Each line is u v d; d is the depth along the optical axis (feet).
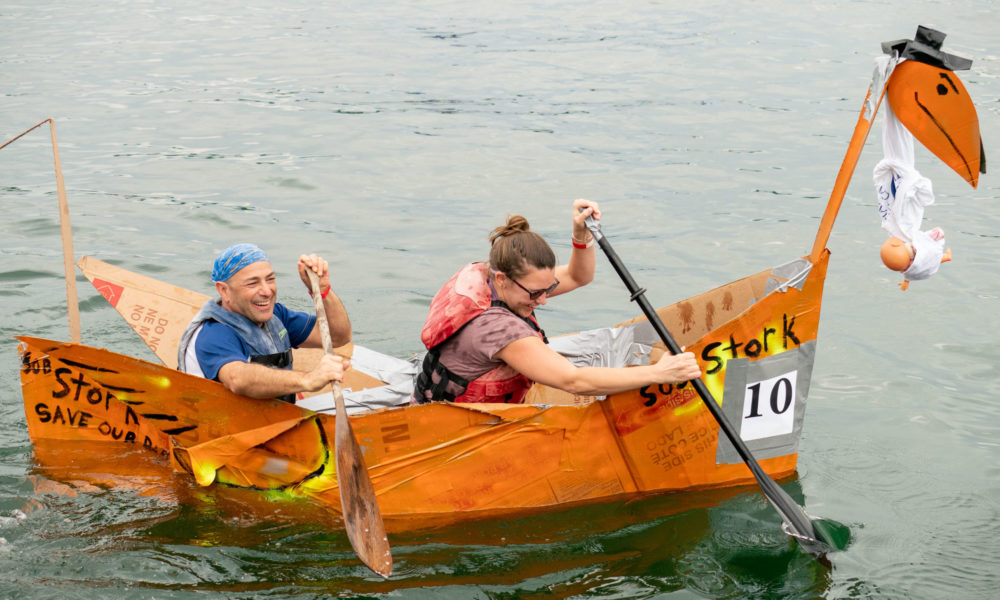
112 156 48.32
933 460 22.15
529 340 19.31
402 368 24.88
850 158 19.97
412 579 17.63
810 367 21.12
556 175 45.06
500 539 19.16
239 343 20.53
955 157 19.77
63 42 76.02
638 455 20.42
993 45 66.23
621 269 20.33
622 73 63.87
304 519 19.66
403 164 46.96
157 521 19.33
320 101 58.59
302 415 19.54
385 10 88.63
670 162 46.57
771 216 39.34
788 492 20.84
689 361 18.89
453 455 19.75
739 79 61.52
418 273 34.32
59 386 21.91
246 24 83.20
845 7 81.56
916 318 30.04
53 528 18.92
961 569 18.02
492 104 57.47
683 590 17.37
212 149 49.52
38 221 38.99
